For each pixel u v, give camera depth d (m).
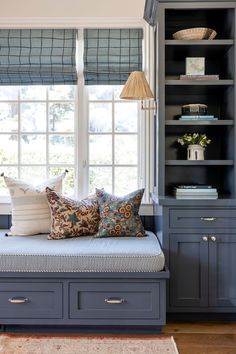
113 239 2.86
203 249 2.76
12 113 3.40
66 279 2.51
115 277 2.50
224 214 2.75
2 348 2.36
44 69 3.27
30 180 3.42
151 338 2.52
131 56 3.28
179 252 2.76
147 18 3.15
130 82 2.95
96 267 2.51
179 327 2.72
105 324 2.52
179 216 2.76
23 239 2.87
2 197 3.35
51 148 3.40
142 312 2.51
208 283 2.76
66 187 3.40
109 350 2.34
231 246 2.76
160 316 2.51
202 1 2.82
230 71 2.95
